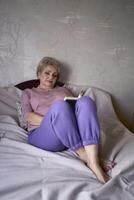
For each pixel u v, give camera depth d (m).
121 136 1.63
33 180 1.04
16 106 1.84
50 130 1.25
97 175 1.13
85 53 2.14
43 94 1.74
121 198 0.95
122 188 1.02
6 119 1.68
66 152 1.33
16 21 1.96
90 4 2.04
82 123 1.20
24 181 1.03
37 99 1.68
